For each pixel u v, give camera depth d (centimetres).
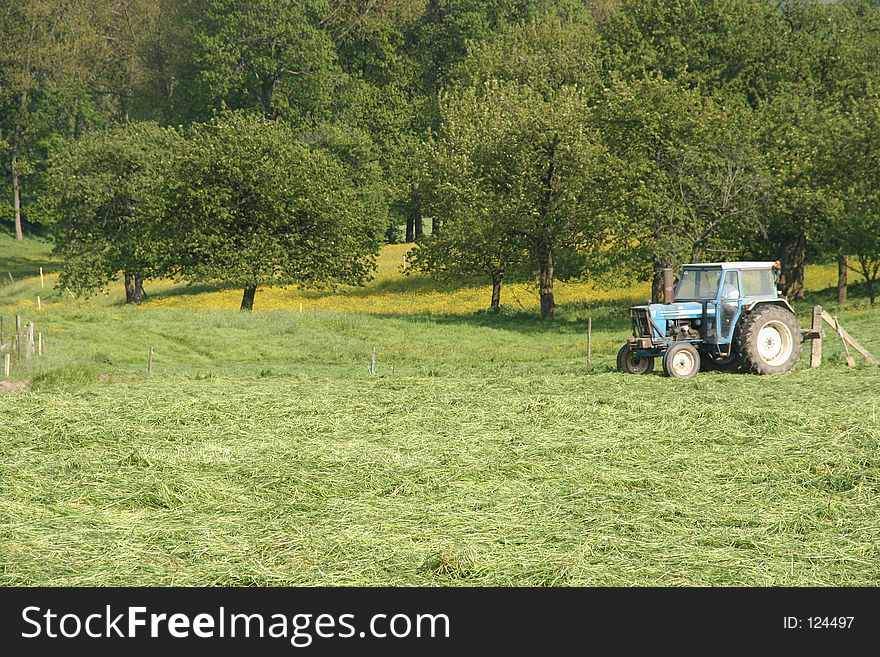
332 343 10325
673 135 12575
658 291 13212
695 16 16338
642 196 12350
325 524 2978
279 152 15725
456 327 12112
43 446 4138
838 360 6969
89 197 18075
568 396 5362
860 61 15988
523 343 10950
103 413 4891
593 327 12788
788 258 14812
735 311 6538
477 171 14662
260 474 3616
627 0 17575
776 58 16300
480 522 2975
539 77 16988
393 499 3291
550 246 13788
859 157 13112
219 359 9594
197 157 15300
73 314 11288
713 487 3419
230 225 15438
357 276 16200
